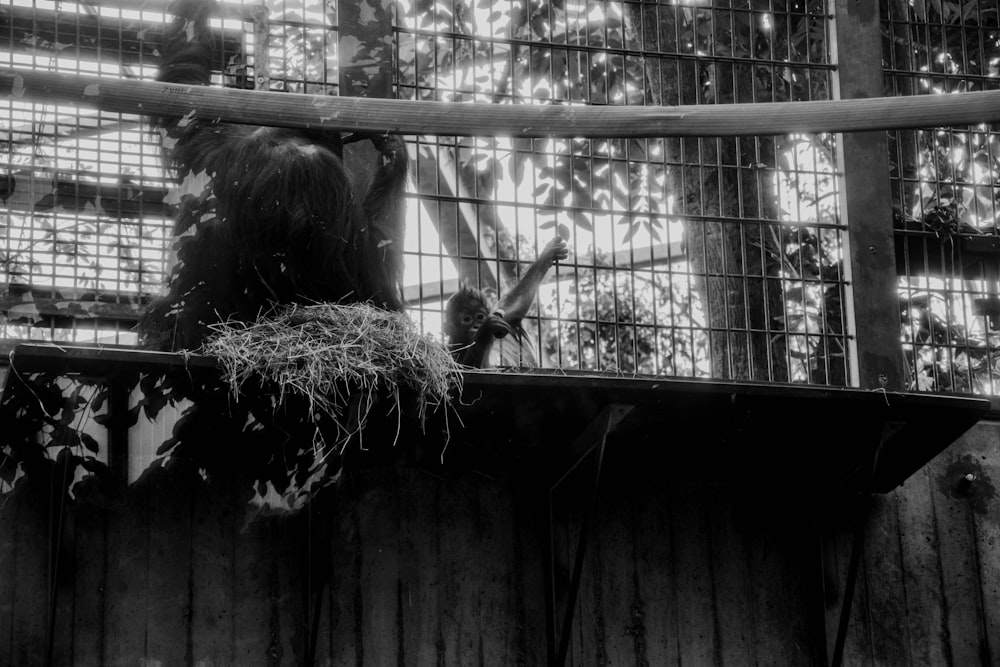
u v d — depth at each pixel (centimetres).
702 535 755
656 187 1054
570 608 679
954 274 863
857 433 711
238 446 670
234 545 685
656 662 730
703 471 762
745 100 1062
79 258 726
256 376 607
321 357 601
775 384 664
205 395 625
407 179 746
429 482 721
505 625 715
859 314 798
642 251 1065
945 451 795
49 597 648
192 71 720
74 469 655
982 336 1085
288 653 680
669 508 753
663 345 1166
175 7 737
